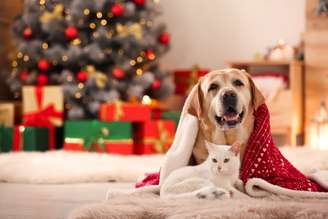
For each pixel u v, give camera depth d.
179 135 2.15
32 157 3.69
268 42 5.12
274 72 5.02
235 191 1.91
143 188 2.11
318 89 4.71
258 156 2.05
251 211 1.57
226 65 5.21
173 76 5.30
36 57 4.75
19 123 5.02
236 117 2.00
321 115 4.55
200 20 5.34
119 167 3.18
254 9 5.17
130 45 4.67
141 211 1.64
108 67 4.80
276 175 2.05
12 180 3.04
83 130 4.42
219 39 5.29
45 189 2.76
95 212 1.63
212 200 1.78
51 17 4.64
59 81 4.72
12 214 2.07
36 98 4.67
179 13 5.41
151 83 4.75
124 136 4.36
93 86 4.58
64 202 2.36
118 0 4.75
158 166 3.31
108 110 4.41
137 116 4.41
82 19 4.67
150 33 4.88
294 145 4.52
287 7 5.06
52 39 4.79
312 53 4.73
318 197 1.96
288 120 4.50
